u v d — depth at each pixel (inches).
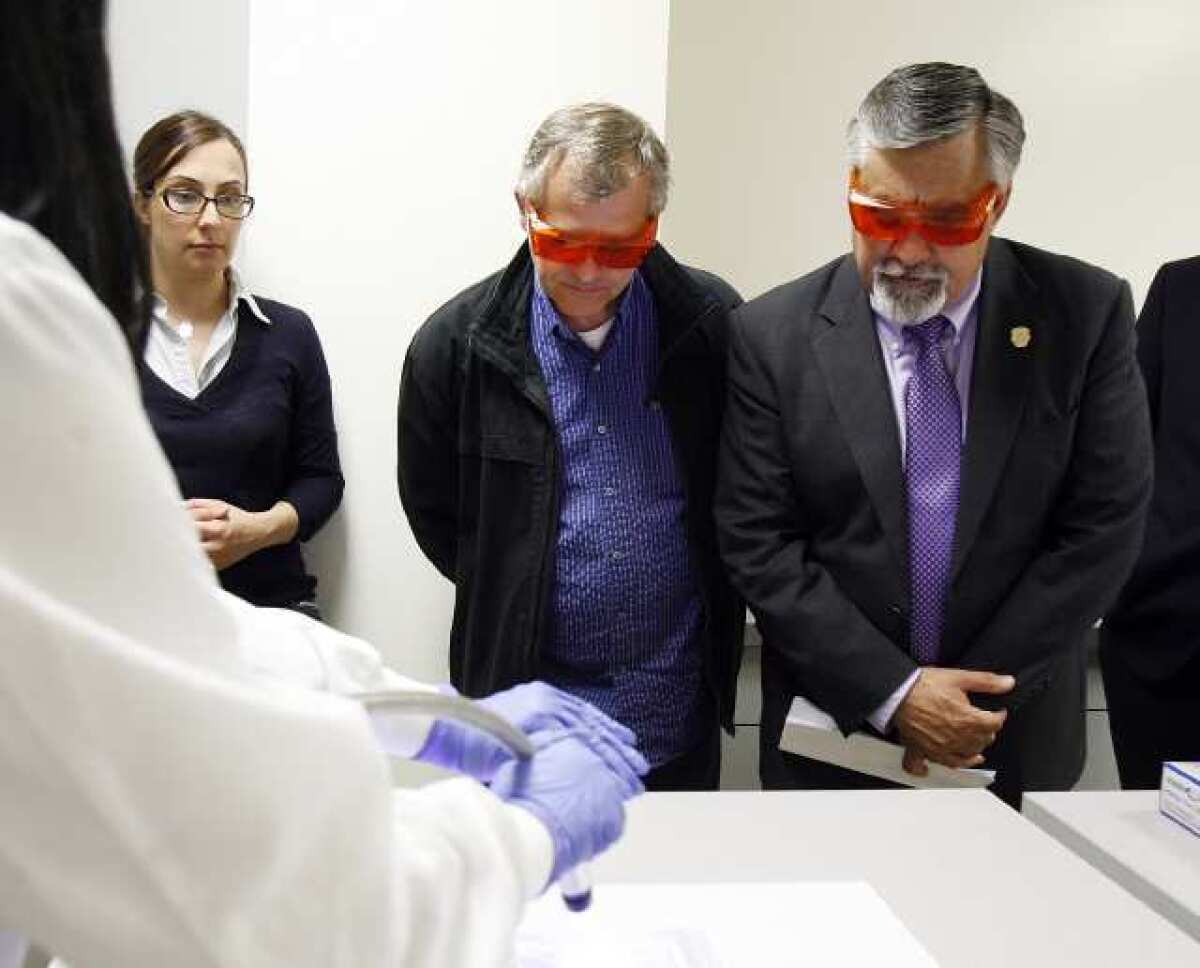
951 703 52.1
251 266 74.2
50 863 15.1
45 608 14.5
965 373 57.1
